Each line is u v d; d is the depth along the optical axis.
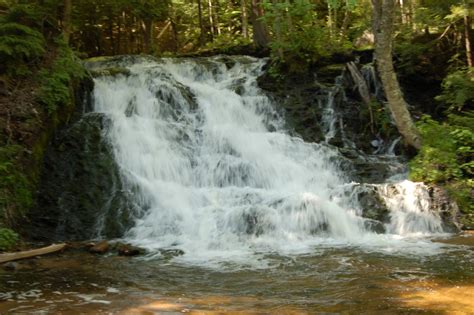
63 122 11.00
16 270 6.57
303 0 15.82
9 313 4.86
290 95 14.81
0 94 9.76
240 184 10.96
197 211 9.35
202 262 7.07
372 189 9.91
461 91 13.02
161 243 8.30
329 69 15.40
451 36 16.19
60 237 8.73
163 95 13.31
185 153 11.52
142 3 19.80
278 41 15.56
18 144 9.22
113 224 9.12
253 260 7.13
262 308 4.97
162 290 5.67
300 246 8.02
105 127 11.31
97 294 5.50
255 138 12.58
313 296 5.36
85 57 17.19
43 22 12.09
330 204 9.30
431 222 9.33
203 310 4.92
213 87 15.06
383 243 8.18
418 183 10.19
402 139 12.70
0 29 10.55
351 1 17.16
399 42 16.84
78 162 10.26
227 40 22.02
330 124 14.06
